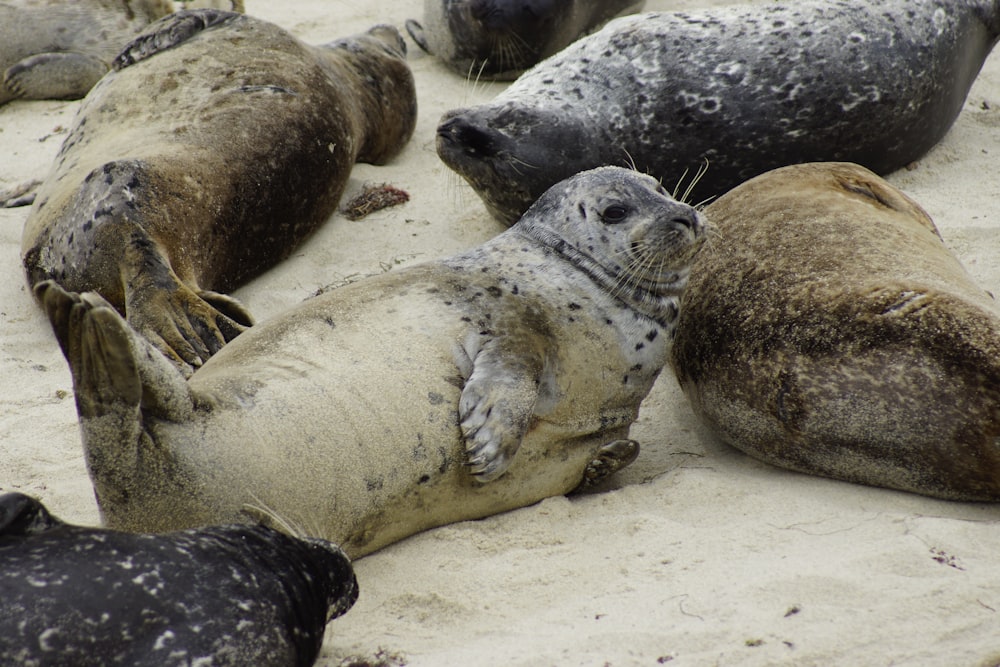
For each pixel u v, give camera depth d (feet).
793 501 41.06
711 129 63.82
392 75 75.10
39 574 27.76
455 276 44.27
